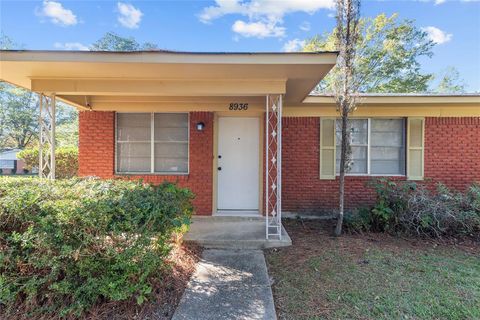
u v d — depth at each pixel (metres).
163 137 6.34
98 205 2.46
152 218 2.69
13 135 24.86
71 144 21.41
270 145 6.28
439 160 6.51
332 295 2.94
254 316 2.55
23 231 2.53
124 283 2.58
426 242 4.70
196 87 4.38
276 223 5.27
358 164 6.63
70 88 4.36
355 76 4.96
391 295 2.94
